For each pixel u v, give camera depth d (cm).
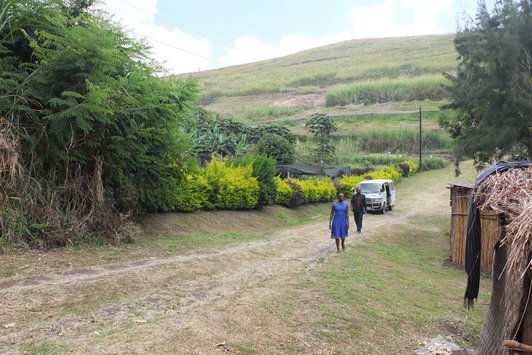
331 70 11894
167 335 496
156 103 1032
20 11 904
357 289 810
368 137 5850
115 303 604
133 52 1048
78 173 974
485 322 554
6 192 833
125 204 1098
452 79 1534
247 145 3366
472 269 535
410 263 1258
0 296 575
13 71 909
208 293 698
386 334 631
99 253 871
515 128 1297
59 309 558
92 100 850
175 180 1266
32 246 835
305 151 4578
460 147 1462
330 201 2828
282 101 8950
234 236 1315
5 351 432
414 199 3234
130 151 1052
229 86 11638
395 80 8712
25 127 892
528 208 368
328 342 564
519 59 1252
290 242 1316
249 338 526
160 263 847
